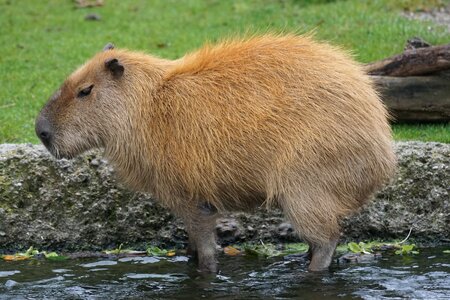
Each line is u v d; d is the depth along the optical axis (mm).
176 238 12531
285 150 10258
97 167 12531
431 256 11820
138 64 10891
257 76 10578
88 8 26312
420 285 10398
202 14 24750
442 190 12586
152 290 10477
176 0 26719
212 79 10688
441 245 12484
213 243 11070
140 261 11828
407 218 12555
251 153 10352
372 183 10570
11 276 11133
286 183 10297
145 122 10672
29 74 20016
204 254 11039
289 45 10781
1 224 12375
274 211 12609
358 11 22891
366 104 10477
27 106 17750
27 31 23938
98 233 12445
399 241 12547
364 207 12547
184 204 10789
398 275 10852
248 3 25344
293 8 24062
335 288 10344
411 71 15281
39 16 25531
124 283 10781
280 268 11328
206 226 10914
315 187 10289
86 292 10406
